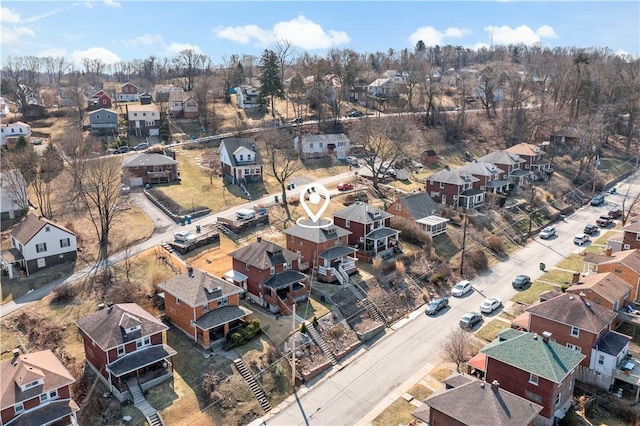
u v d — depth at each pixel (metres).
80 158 75.88
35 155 83.44
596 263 57.34
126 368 41.12
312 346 48.22
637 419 37.91
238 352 46.09
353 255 63.94
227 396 41.72
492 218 79.19
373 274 60.09
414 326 53.66
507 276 65.12
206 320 46.97
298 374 45.03
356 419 40.03
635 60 164.50
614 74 135.38
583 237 74.88
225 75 144.25
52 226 58.78
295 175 91.56
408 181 92.06
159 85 158.12
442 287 61.56
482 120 125.56
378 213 66.50
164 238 65.38
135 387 41.97
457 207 81.06
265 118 120.19
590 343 42.34
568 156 108.81
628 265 53.94
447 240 71.06
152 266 58.75
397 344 50.38
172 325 49.97
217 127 114.88
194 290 48.16
